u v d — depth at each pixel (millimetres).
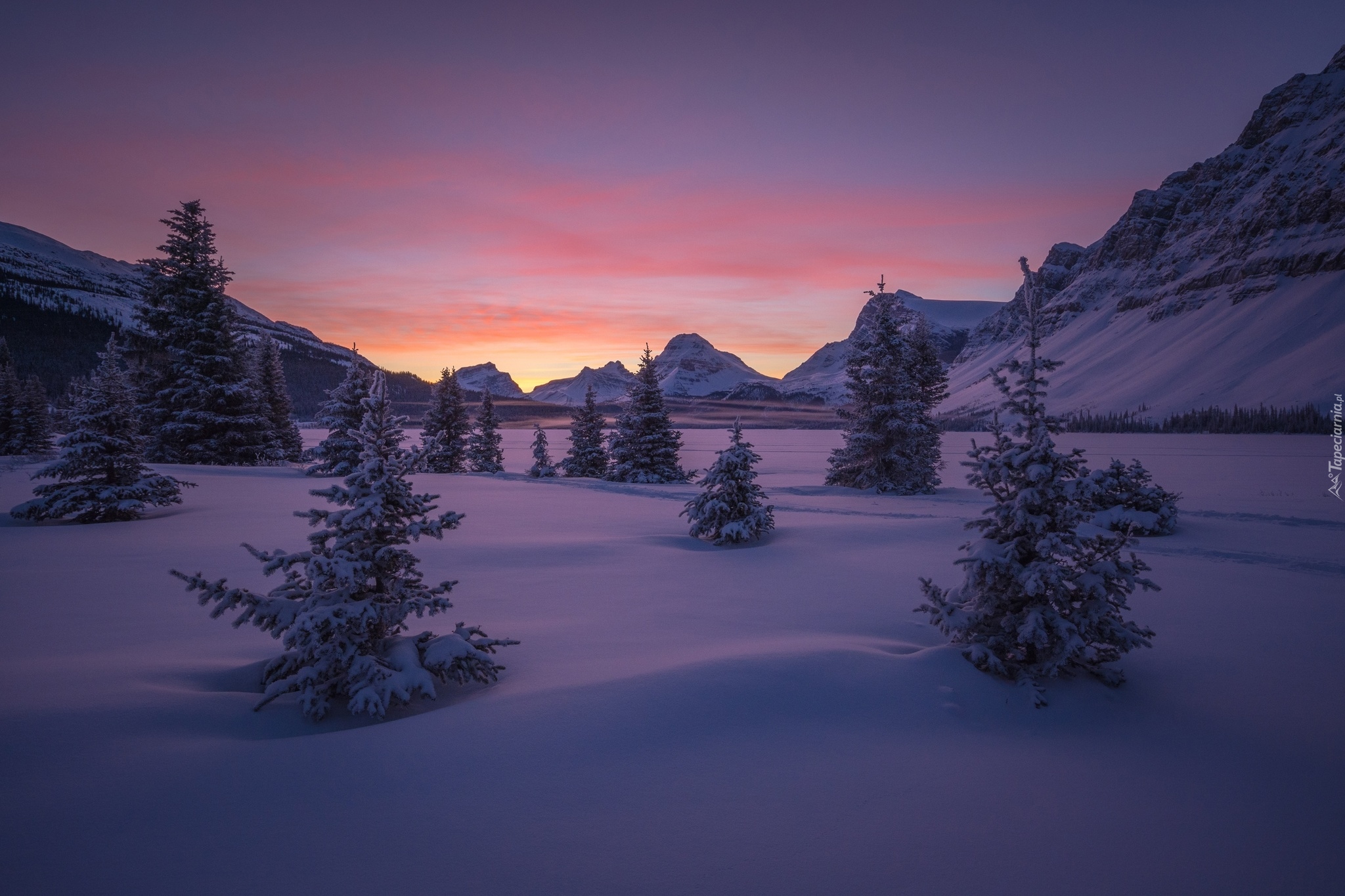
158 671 6324
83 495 17812
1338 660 7488
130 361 37344
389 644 5949
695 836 3736
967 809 4160
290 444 51156
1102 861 3674
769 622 9047
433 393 49000
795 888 3301
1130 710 6020
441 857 3469
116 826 3635
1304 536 17047
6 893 3043
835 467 35188
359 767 4418
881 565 13844
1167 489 32906
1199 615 9500
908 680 6133
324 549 5949
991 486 6852
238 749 4645
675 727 5113
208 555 13367
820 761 4715
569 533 18109
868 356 32531
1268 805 4402
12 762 4258
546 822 3828
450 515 6277
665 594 10961
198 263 37781
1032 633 6027
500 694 5816
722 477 16812
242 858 3408
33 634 7770
